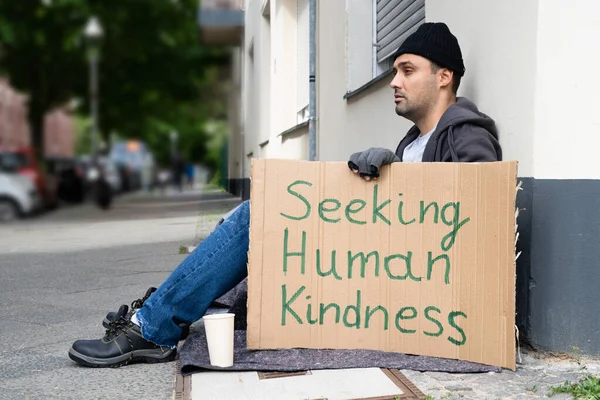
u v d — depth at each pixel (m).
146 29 34.28
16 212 23.16
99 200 29.39
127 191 53.03
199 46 36.09
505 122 4.66
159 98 40.09
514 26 4.55
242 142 23.86
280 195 4.23
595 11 4.18
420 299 4.22
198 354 4.29
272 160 4.23
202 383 3.87
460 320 4.15
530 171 4.36
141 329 4.36
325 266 4.26
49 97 35.50
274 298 4.25
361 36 9.16
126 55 34.50
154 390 3.90
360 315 4.28
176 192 53.75
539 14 4.26
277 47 14.90
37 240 14.39
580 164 4.24
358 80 9.23
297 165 4.24
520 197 4.45
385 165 4.23
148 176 66.06
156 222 17.69
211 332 4.02
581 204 4.25
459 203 4.13
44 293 7.40
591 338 4.28
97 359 4.31
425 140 4.93
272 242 4.23
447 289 4.18
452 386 3.79
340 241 4.25
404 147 5.12
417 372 4.01
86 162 37.56
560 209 4.28
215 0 26.56
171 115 46.03
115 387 3.98
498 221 3.98
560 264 4.29
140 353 4.37
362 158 4.15
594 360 4.26
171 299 4.33
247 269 4.36
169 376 4.15
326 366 4.05
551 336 4.32
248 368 4.04
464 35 5.35
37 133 35.44
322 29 11.00
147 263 9.63
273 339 4.25
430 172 4.18
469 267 4.12
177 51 35.75
